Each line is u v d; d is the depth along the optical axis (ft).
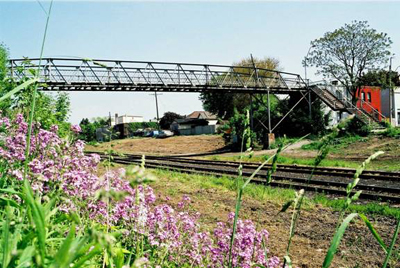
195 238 13.62
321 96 139.54
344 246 22.62
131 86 109.50
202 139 198.80
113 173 9.70
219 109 246.47
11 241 5.38
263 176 57.16
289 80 139.13
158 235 12.11
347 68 160.76
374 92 189.67
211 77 122.01
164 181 53.16
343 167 68.80
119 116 370.73
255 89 129.49
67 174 9.62
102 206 10.84
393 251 21.16
